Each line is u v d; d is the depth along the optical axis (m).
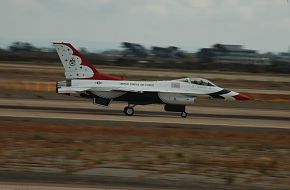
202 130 116.94
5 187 56.69
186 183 63.19
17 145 88.81
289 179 69.31
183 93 143.50
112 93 142.50
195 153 87.88
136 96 142.25
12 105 154.00
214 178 67.44
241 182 65.75
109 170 69.81
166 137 105.00
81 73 145.62
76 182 60.78
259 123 135.12
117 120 128.25
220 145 98.38
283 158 87.25
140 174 67.88
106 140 97.88
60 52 145.62
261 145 100.81
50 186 58.00
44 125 113.81
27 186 57.56
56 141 94.38
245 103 195.75
